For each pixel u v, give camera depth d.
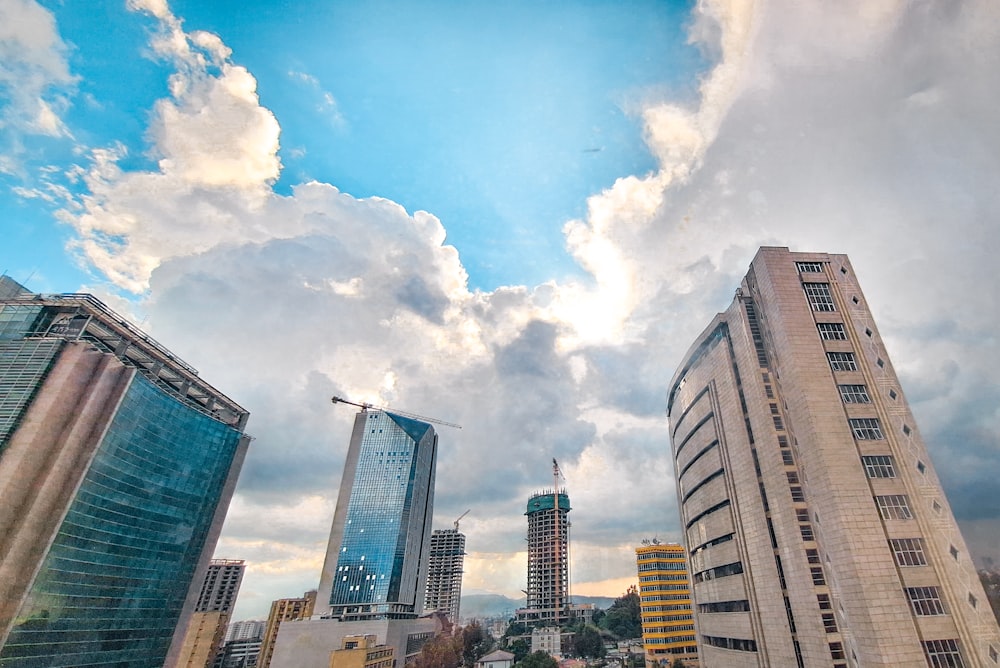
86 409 87.94
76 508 84.06
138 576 98.06
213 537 121.06
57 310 98.44
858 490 57.50
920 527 55.44
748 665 74.44
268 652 198.50
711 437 92.50
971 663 48.69
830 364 66.38
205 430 118.94
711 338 94.88
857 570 53.41
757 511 74.88
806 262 75.88
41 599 78.31
